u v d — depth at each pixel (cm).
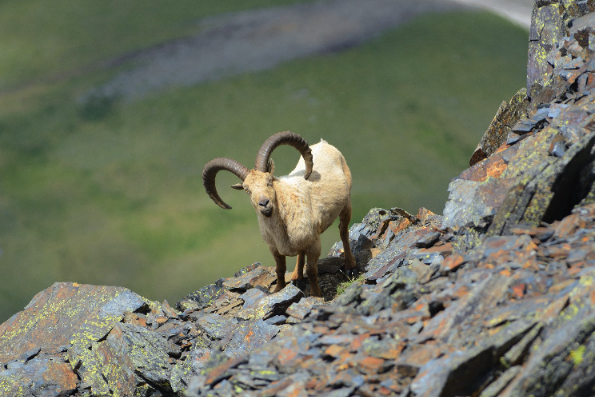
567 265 1842
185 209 18138
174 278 14962
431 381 1583
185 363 2711
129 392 2705
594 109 2439
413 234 3075
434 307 1900
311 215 2909
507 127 3247
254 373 1867
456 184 2627
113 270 15650
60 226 17638
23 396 2761
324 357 1848
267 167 2852
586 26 3020
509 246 2003
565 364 1487
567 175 2091
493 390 1550
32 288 15462
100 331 3039
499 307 1770
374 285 2589
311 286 3022
